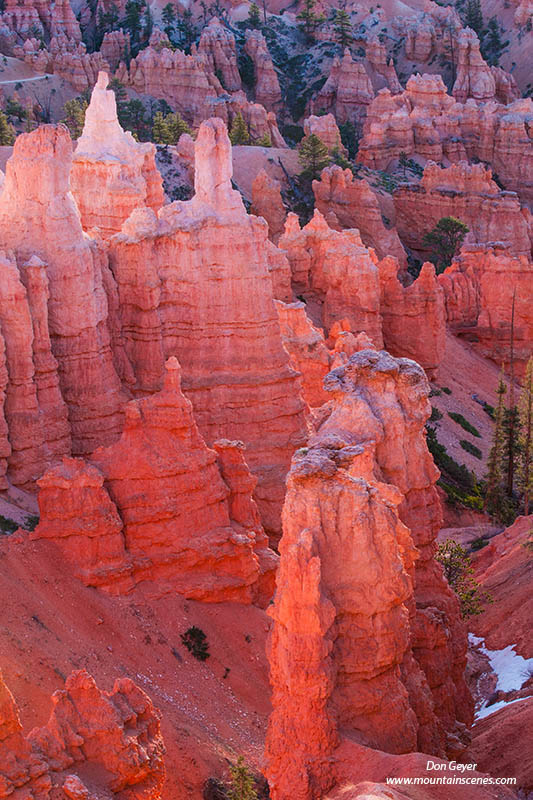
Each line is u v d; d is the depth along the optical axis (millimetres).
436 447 89188
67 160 57031
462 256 117812
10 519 48312
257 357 62469
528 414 81062
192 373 62094
